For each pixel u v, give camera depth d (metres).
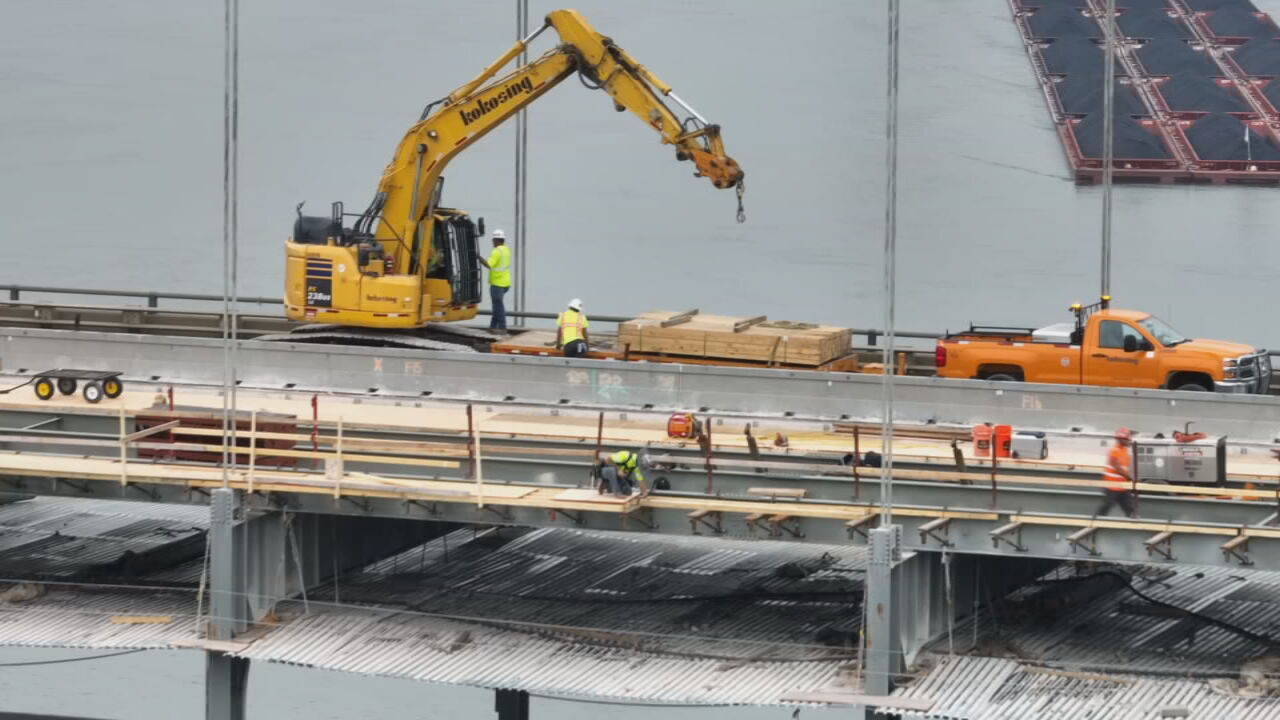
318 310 107.06
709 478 80.38
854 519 77.62
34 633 84.94
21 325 122.81
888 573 75.75
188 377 101.50
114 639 83.88
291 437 84.88
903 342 164.88
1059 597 85.62
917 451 85.69
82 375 96.00
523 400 97.38
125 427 92.00
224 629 83.12
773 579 90.69
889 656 76.31
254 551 84.06
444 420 93.69
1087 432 89.94
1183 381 95.00
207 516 104.38
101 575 93.38
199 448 84.44
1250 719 73.50
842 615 85.69
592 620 85.38
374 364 99.44
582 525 80.88
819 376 93.00
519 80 105.88
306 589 87.88
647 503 79.38
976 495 78.25
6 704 117.12
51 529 101.44
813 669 79.25
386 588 89.56
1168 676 77.50
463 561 93.81
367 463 86.50
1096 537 76.06
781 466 79.31
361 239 107.44
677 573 91.81
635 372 95.69
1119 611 84.81
